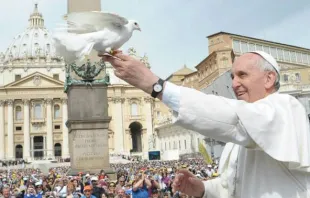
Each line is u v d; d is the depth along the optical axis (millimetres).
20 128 102062
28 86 102438
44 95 102938
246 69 2436
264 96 2426
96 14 2160
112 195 11367
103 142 19375
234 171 2594
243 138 2117
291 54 93375
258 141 2072
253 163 2330
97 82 19562
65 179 16125
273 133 2102
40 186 16094
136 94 108062
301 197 2197
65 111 103875
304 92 56000
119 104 106688
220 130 2086
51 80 104000
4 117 101688
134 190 10406
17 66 109438
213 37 85188
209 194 2834
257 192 2264
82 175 17641
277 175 2232
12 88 101688
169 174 18906
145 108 107938
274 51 90250
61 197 13844
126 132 106688
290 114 2195
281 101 2256
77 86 19391
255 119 2074
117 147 104875
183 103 2076
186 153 78812
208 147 22641
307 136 2244
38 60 111500
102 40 2129
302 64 94375
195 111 2064
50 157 99625
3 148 100312
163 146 97750
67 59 2121
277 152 2086
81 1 18094
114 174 19172
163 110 110562
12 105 101688
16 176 31875
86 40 2102
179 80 112062
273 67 2422
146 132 106875
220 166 2902
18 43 142250
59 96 103625
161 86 2119
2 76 108625
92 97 19500
